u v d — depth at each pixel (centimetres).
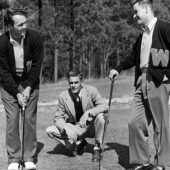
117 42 3422
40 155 573
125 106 1024
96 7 2950
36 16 2802
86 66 3416
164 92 469
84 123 538
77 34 2997
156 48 461
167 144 476
